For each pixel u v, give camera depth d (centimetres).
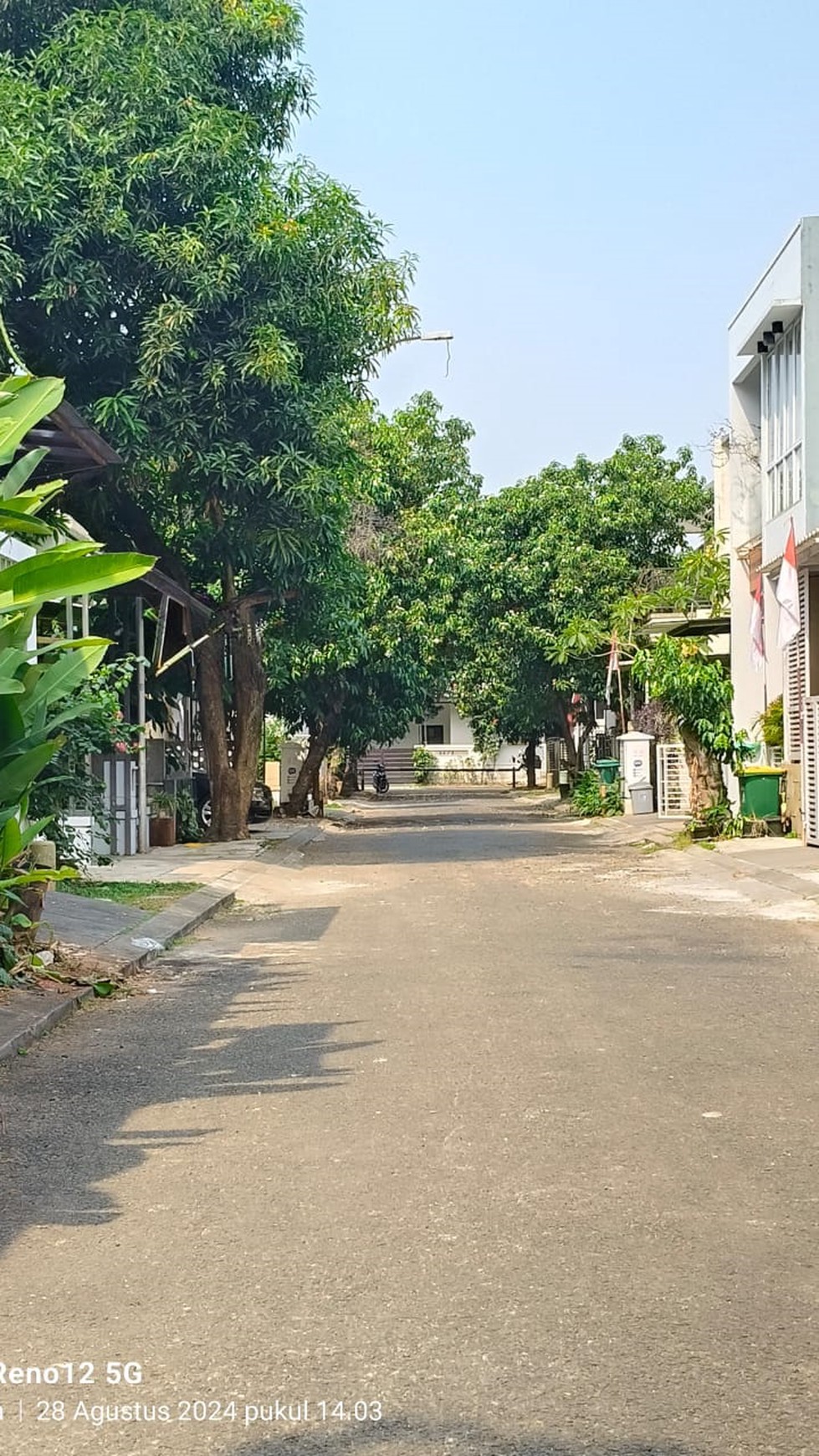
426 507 4144
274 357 2238
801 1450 363
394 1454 365
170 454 2272
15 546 1595
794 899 1628
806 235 2194
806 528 2180
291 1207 563
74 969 1141
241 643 2900
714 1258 496
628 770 3481
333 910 1675
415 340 2689
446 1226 535
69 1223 552
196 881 1933
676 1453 363
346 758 5838
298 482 2336
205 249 2198
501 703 5081
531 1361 415
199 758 3456
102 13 2298
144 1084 786
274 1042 887
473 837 3064
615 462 4550
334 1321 448
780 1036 871
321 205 2433
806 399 2189
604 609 4225
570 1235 522
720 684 2412
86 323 2289
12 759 1030
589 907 1596
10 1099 755
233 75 2509
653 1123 672
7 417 984
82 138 2167
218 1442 375
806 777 2186
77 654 1084
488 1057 816
